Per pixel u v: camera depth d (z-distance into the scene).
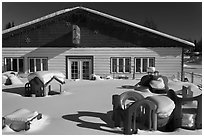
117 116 5.85
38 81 10.45
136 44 18.98
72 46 19.38
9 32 19.28
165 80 11.96
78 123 6.20
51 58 19.48
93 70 19.30
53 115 7.07
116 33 19.09
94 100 9.52
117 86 13.97
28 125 5.59
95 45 19.25
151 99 5.82
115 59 19.19
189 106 7.58
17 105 8.55
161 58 18.83
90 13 19.12
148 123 5.68
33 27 19.33
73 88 13.10
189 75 23.33
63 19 19.42
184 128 5.75
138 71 19.09
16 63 19.70
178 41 18.44
